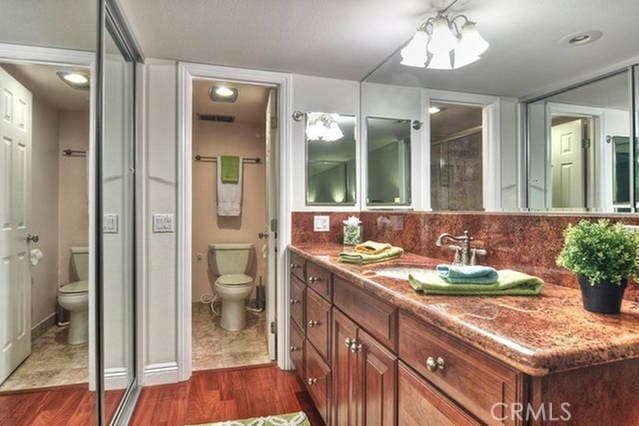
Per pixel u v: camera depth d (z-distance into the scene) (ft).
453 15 5.18
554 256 3.85
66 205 5.07
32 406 4.77
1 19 4.50
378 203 7.80
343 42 6.37
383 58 7.07
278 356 8.13
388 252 5.82
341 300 4.92
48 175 4.92
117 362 6.40
